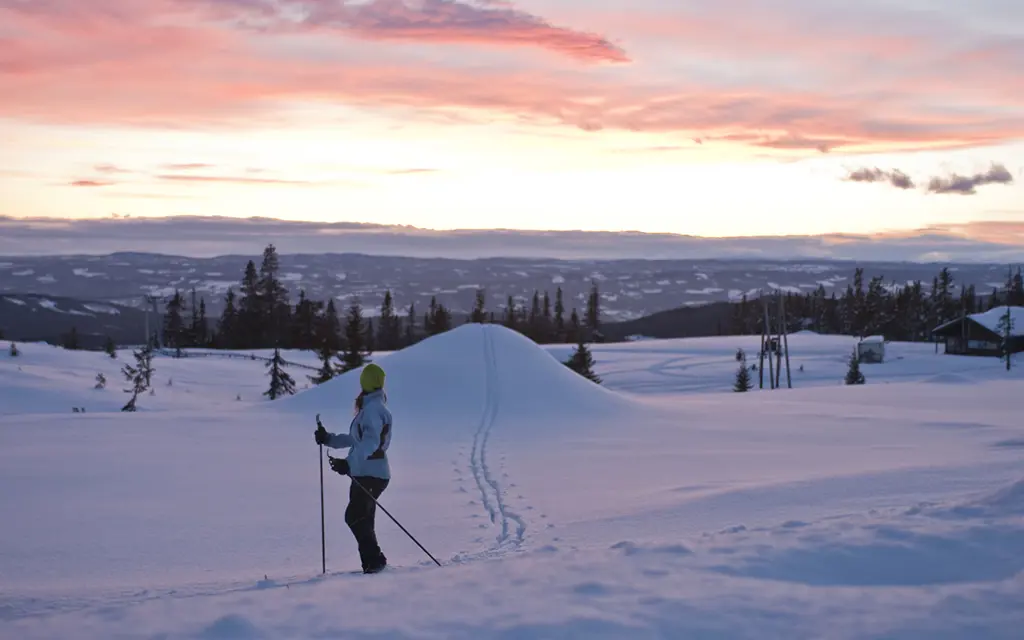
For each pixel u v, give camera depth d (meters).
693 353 112.88
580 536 9.91
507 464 19.02
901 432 24.53
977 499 7.25
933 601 4.50
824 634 4.08
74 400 47.94
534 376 33.47
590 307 181.38
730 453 20.20
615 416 29.91
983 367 86.75
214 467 19.00
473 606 4.78
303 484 16.73
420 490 15.43
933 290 157.00
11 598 7.50
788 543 5.94
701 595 4.76
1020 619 4.16
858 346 97.06
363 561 7.93
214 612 4.93
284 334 129.62
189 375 66.56
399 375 33.25
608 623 4.32
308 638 4.26
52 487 16.20
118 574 9.73
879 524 6.47
